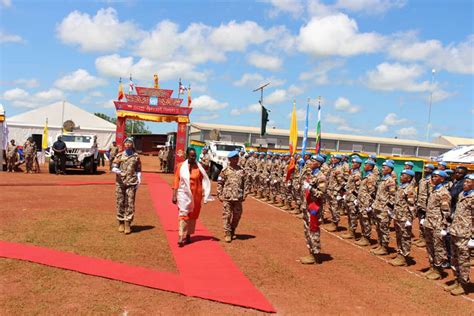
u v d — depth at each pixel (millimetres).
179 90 25188
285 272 7133
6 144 24062
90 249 7660
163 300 5559
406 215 8023
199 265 7129
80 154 23250
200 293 5820
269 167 16406
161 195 15711
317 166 7699
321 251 8836
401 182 8203
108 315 4992
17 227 8977
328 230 11398
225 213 9000
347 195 10383
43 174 22219
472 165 14641
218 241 9000
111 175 23625
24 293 5492
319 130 15203
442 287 6961
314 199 7688
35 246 7590
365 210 9539
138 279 6242
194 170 8516
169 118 25141
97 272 6414
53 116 40094
